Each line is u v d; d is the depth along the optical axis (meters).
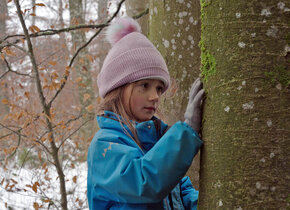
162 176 1.15
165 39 2.54
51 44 5.98
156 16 2.61
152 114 1.46
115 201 1.31
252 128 1.08
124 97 1.44
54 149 3.10
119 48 1.47
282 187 1.06
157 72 1.42
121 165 1.21
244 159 1.09
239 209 1.09
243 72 1.10
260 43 1.09
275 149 1.07
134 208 1.28
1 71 6.28
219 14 1.16
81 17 7.68
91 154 1.35
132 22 1.57
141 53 1.43
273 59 1.08
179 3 2.47
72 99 7.93
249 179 1.08
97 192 1.30
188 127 1.20
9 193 4.25
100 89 1.55
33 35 3.29
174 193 1.50
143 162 1.17
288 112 1.07
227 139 1.12
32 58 3.03
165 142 1.17
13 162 4.98
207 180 1.19
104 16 6.46
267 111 1.08
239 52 1.11
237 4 1.11
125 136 1.37
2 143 4.17
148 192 1.16
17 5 2.87
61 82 3.16
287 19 1.08
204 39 1.22
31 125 3.16
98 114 1.50
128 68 1.42
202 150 1.22
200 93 1.23
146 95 1.43
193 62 2.45
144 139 1.39
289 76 1.08
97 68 9.00
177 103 2.49
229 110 1.12
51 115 3.17
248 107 1.09
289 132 1.07
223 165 1.13
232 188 1.11
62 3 7.64
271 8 1.08
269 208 1.06
